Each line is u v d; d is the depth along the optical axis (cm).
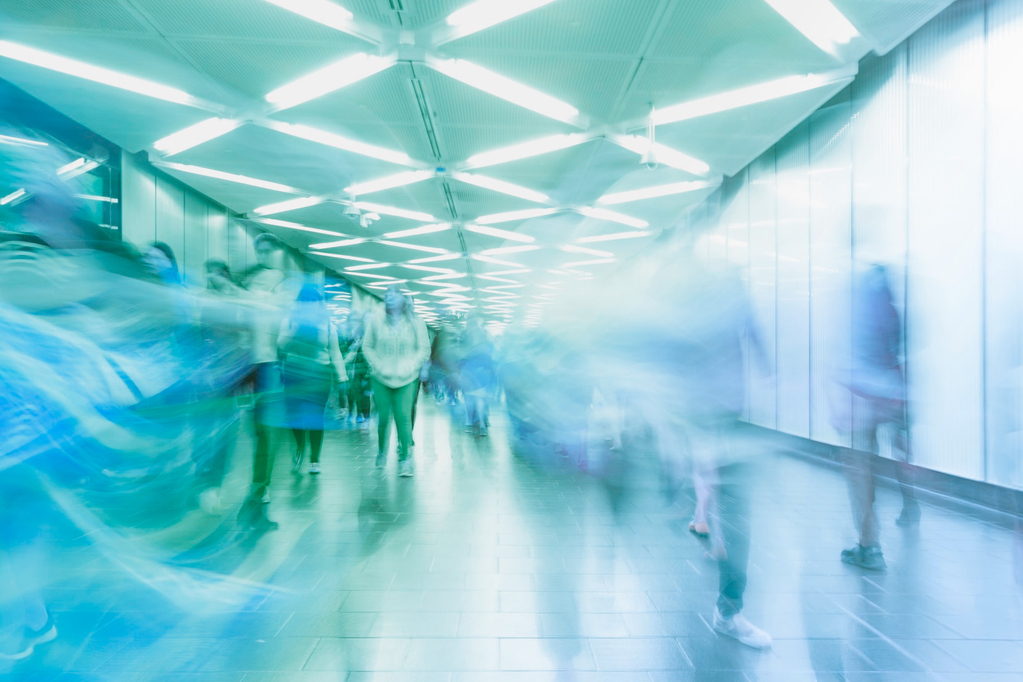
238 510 445
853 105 704
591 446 760
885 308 347
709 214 1185
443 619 269
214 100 749
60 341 221
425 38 600
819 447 756
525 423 802
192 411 367
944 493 541
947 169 555
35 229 217
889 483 572
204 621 266
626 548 366
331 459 697
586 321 325
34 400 215
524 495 508
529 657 236
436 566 336
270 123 806
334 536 389
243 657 235
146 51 628
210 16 562
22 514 227
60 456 231
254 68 662
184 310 329
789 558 354
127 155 962
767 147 889
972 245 524
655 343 276
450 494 512
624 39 591
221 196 1189
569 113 770
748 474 262
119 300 246
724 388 264
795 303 834
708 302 265
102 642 246
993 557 357
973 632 260
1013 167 487
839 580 319
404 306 600
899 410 342
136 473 339
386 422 618
